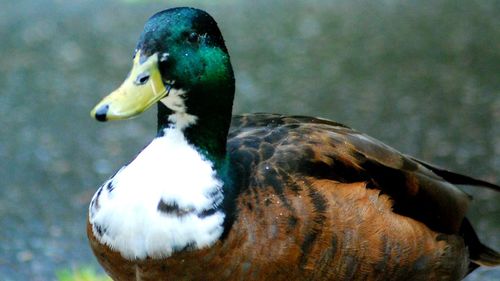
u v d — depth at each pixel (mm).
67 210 11453
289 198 6094
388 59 18078
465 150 13258
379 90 16234
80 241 10609
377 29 20359
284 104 15453
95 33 20031
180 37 5879
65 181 12367
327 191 6242
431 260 6777
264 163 6234
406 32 20000
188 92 5938
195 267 5898
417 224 6711
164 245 5844
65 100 15906
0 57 18312
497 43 18828
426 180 6973
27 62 18031
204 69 5961
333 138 6652
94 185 12242
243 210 5945
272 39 19641
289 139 6516
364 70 17453
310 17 21547
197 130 5996
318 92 16172
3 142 13867
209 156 6020
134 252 5914
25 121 14852
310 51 18766
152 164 5969
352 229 6262
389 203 6570
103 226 6008
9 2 22844
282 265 6043
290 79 16984
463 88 16172
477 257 7637
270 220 5988
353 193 6355
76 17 21406
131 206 5898
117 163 13055
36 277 9664
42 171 12719
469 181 7652
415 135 13938
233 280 5996
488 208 11273
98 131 14445
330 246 6164
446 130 14141
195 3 22672
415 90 16172
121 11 21953
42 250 10328
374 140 6918
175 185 5875
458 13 21531
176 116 6008
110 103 5609
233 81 6172
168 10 5980
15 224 11000
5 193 11945
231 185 5996
